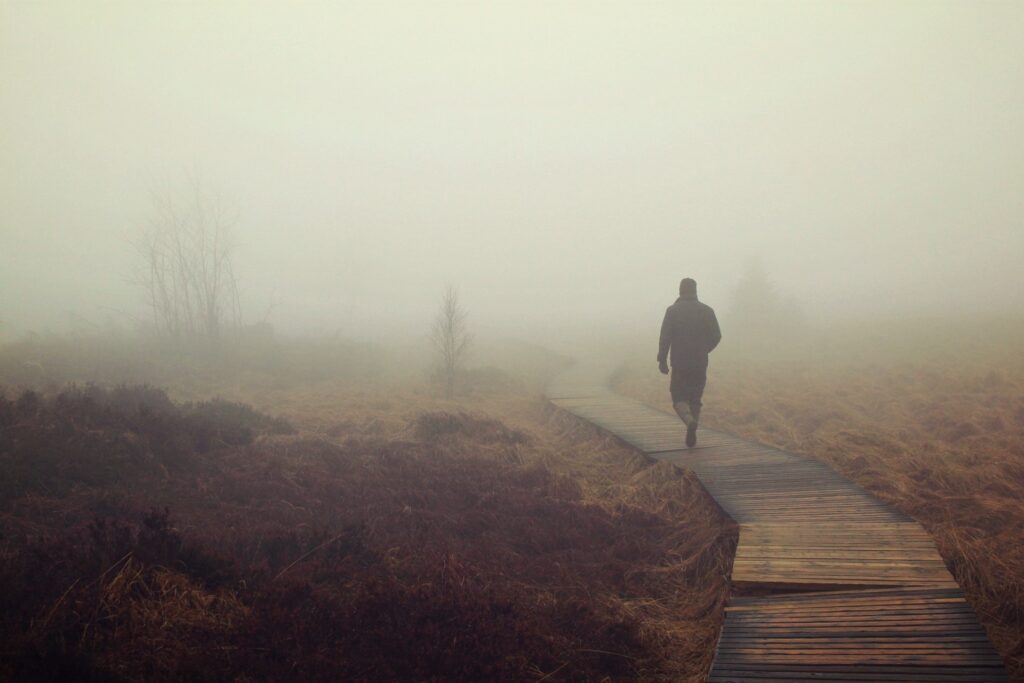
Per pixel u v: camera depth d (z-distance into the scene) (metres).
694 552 5.53
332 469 7.40
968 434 9.27
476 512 6.27
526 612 4.05
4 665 2.72
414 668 3.34
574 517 6.38
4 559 3.78
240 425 8.86
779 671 3.20
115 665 3.00
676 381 8.47
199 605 3.70
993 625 4.05
